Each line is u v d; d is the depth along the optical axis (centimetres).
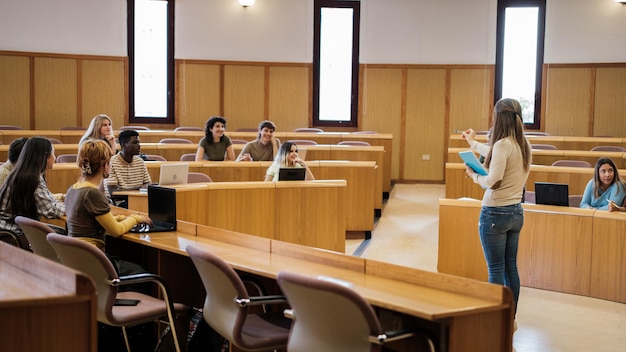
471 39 1172
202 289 416
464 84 1177
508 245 415
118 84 1166
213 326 305
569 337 431
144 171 575
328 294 242
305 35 1202
